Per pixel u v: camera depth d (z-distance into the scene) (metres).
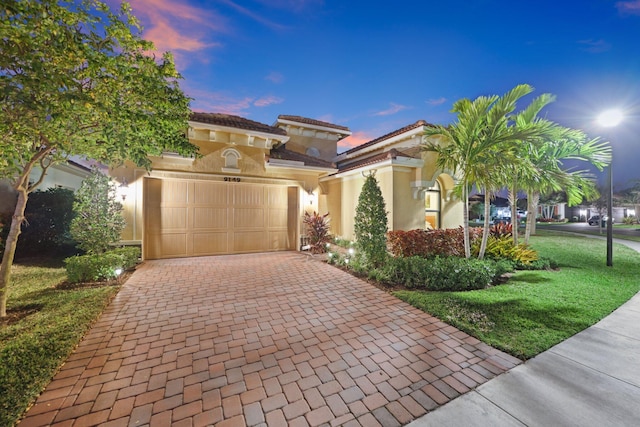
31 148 4.86
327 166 12.53
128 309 5.39
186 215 10.39
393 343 4.14
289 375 3.34
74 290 6.28
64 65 3.88
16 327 4.34
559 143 9.16
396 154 11.70
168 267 8.81
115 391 3.00
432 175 12.48
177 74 5.08
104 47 4.38
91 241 7.36
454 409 2.73
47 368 3.30
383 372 3.39
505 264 8.28
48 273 7.79
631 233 20.97
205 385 3.13
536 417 2.59
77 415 2.64
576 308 5.30
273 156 11.89
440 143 12.20
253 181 11.38
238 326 4.71
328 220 12.45
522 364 3.53
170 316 5.09
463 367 3.49
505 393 2.96
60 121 3.68
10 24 3.26
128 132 4.60
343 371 3.42
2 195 9.83
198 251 10.59
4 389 2.89
